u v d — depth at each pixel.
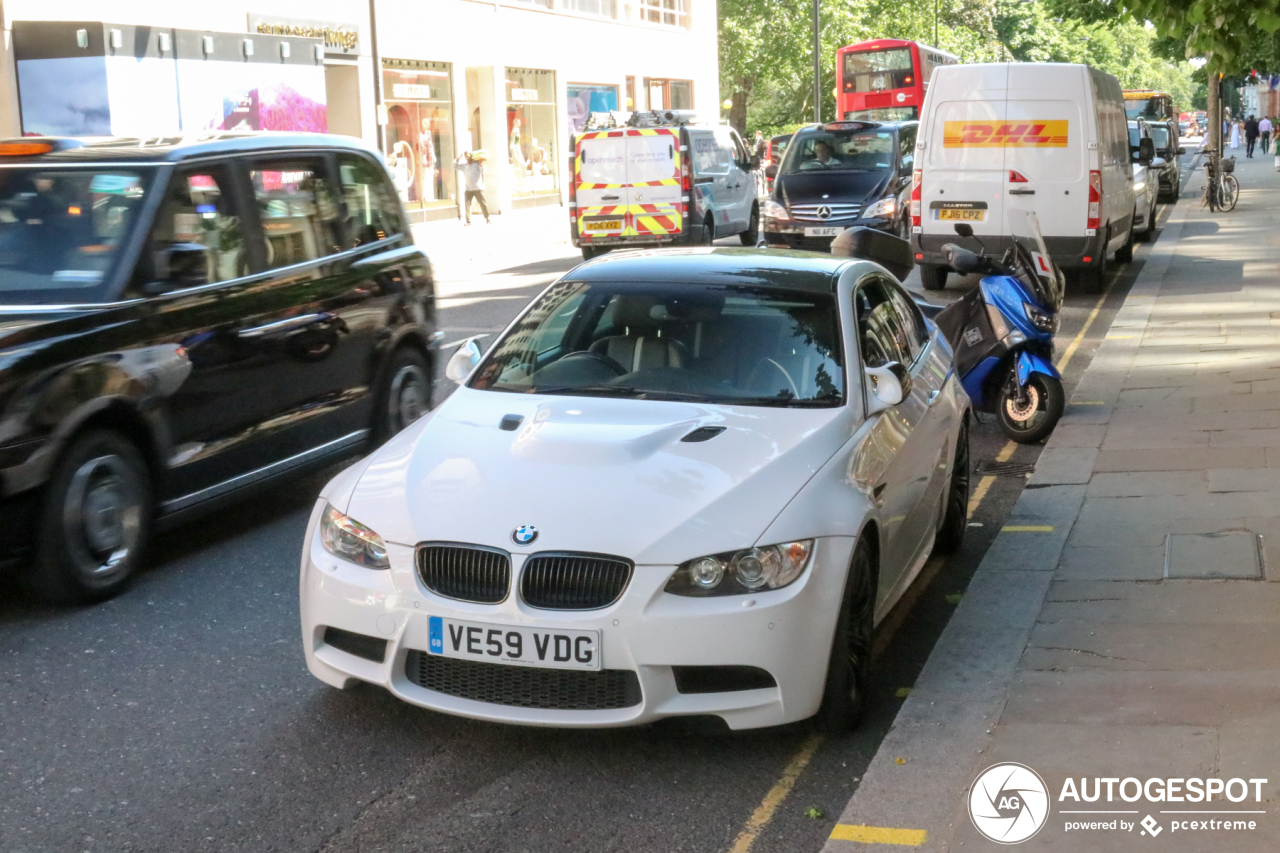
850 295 5.78
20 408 5.53
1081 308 15.61
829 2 57.12
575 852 3.86
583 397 5.27
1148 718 4.44
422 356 8.73
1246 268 17.75
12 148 6.81
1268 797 3.87
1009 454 8.92
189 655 5.42
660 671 4.16
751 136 58.28
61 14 22.14
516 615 4.18
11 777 4.34
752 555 4.22
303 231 7.63
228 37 24.11
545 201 38.03
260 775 4.35
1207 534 6.52
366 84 29.91
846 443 4.91
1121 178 17.62
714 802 4.16
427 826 4.02
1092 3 28.14
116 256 6.32
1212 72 7.91
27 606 6.02
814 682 4.30
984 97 16.02
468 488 4.50
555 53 38.12
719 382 5.31
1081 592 5.79
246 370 6.88
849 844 3.73
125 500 6.11
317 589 4.52
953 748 4.31
